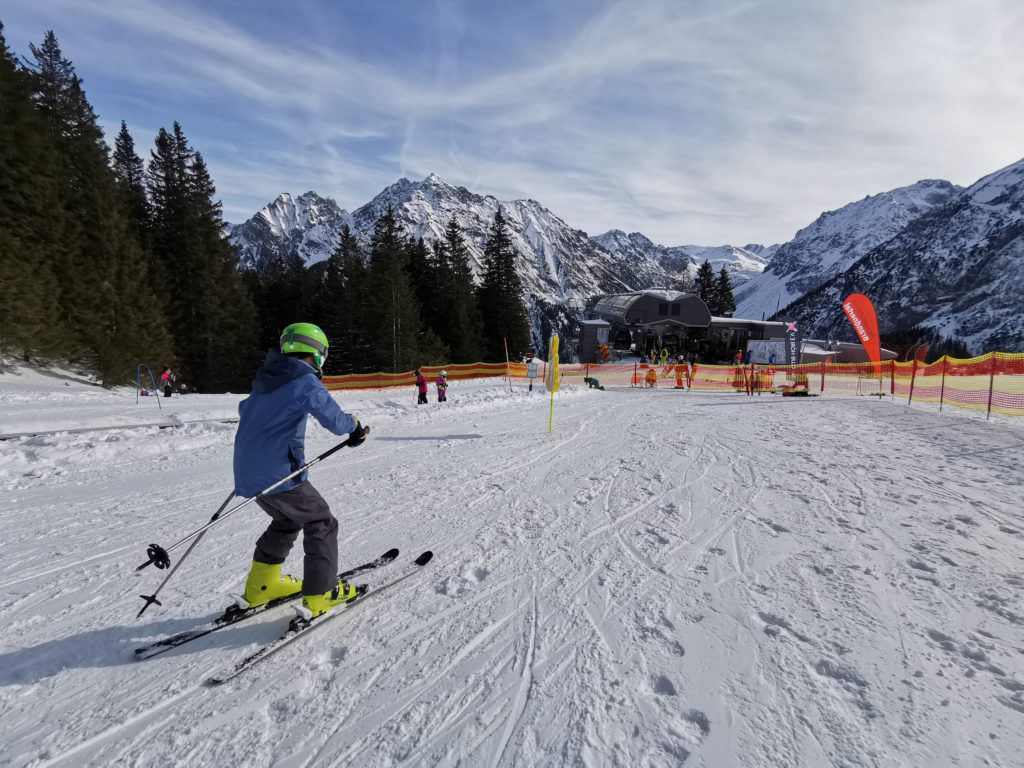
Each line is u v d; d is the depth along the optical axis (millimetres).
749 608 3107
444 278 58156
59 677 2598
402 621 3098
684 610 3115
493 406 14984
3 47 28141
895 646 2646
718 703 2260
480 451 8312
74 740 2156
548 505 5391
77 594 3510
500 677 2521
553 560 3961
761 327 59781
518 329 60125
